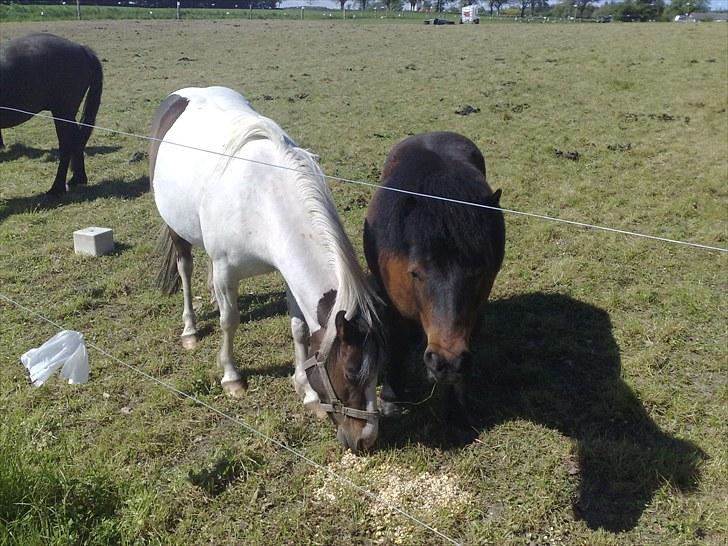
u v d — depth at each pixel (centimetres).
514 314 473
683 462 318
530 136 942
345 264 277
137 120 1063
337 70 1602
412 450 333
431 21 4062
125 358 424
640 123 1009
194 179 362
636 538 280
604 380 393
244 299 504
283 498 305
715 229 607
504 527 288
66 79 691
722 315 461
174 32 2642
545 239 594
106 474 308
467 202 294
